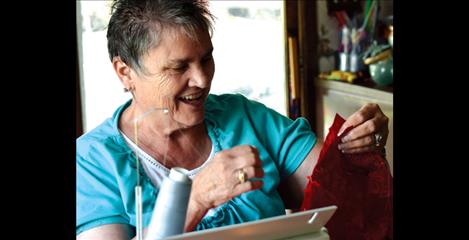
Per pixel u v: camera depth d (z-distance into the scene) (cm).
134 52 117
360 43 287
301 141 142
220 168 104
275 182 134
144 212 119
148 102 122
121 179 120
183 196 94
